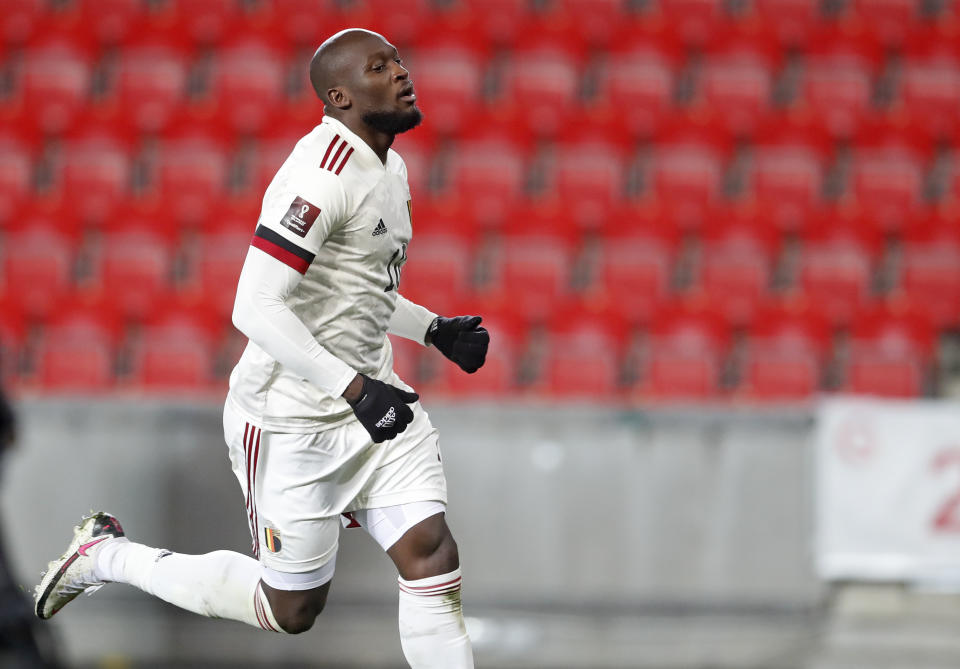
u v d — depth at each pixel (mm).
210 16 40156
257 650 22047
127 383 30984
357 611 22062
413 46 38656
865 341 30984
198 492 21750
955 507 22172
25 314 32062
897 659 21328
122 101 37969
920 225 34031
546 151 36406
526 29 39219
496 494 22141
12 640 17422
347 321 9625
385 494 9930
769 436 22203
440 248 32594
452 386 28812
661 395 29016
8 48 39156
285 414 9742
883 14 40469
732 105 37969
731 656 21906
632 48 39000
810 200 35406
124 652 22188
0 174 35812
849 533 22156
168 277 33312
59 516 21875
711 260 32812
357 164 9305
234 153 36250
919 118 37844
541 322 31719
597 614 22062
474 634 21953
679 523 22125
